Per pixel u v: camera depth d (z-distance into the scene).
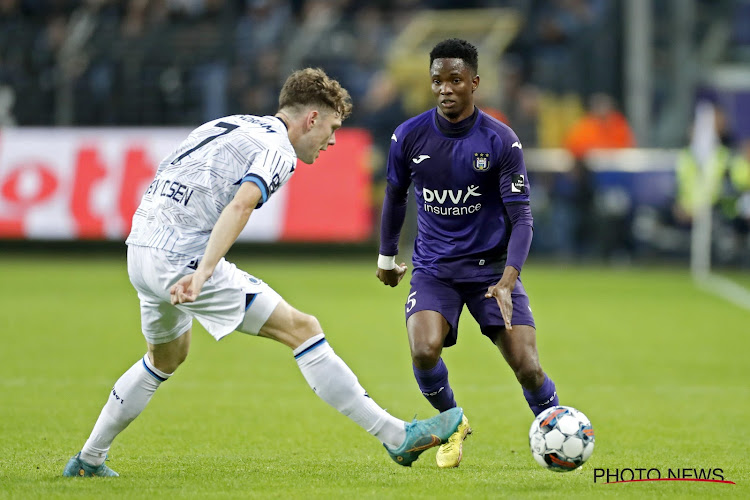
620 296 53.59
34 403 26.09
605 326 43.56
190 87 75.19
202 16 76.69
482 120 19.28
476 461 20.09
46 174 67.44
